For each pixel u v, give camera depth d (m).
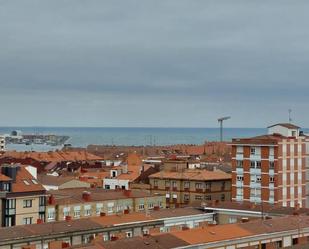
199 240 111.75
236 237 116.75
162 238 109.69
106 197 171.38
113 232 130.12
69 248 101.19
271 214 147.62
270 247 122.25
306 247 102.56
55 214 160.25
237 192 195.88
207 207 154.62
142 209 178.25
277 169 188.00
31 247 113.81
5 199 152.00
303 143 196.88
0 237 114.19
